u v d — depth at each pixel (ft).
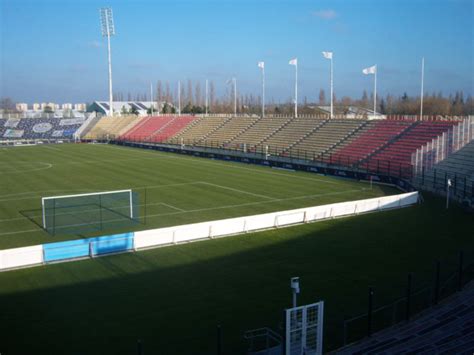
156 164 212.02
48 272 73.31
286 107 513.45
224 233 94.53
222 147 262.88
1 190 144.15
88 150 282.15
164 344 51.03
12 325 55.42
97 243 81.66
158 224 103.81
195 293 65.26
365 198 135.33
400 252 83.25
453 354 46.01
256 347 50.44
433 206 121.60
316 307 48.91
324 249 85.25
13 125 375.04
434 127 188.65
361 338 51.80
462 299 60.08
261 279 70.59
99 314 58.49
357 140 210.38
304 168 194.18
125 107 588.09
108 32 384.06
